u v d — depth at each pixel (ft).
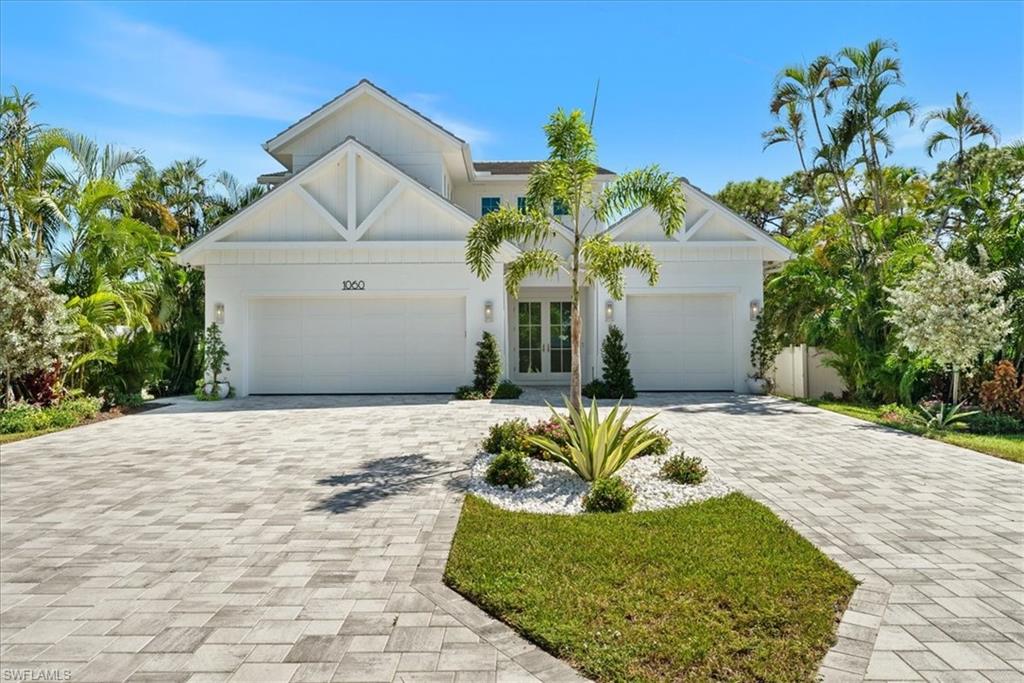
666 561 15.88
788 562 15.78
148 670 11.31
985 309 36.83
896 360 44.65
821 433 35.45
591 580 14.76
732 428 37.19
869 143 70.90
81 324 44.45
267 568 16.21
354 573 15.81
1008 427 35.76
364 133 60.80
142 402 50.44
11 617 13.55
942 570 15.67
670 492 22.95
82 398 45.44
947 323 36.11
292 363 54.70
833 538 18.06
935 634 12.40
